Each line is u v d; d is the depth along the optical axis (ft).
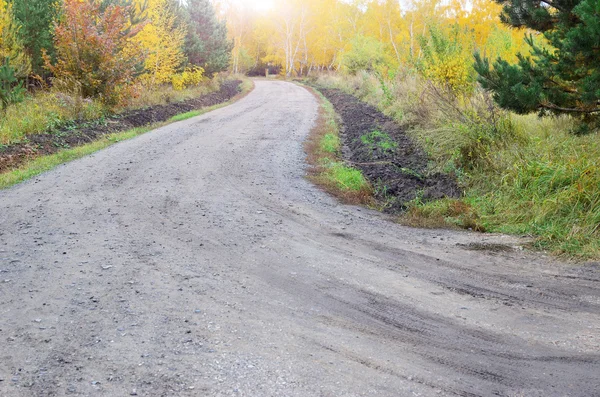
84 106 55.72
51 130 47.29
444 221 24.66
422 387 11.06
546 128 30.89
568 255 19.47
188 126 57.77
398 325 14.07
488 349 12.74
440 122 39.45
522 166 26.48
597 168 23.39
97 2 62.75
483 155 30.68
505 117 32.58
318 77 152.97
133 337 13.17
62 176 33.32
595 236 20.45
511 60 45.60
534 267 18.53
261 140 48.55
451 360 12.22
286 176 34.17
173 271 17.83
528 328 13.84
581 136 27.20
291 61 210.79
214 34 121.19
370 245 21.12
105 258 18.98
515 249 20.54
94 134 49.65
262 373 11.53
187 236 21.72
